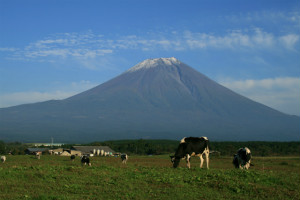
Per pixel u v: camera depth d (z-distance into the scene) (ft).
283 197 59.00
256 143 391.24
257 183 66.80
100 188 59.98
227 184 63.98
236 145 376.48
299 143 389.60
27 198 52.37
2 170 73.46
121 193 57.47
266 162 188.75
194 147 89.92
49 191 57.11
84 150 362.94
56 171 73.41
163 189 60.44
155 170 79.20
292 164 168.66
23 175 67.15
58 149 389.19
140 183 64.28
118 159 199.72
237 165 98.53
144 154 380.99
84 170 75.36
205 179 67.31
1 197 52.49
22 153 364.79
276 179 70.18
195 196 57.47
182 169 81.56
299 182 70.44
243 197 58.23
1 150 360.89
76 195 55.57
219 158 224.94
